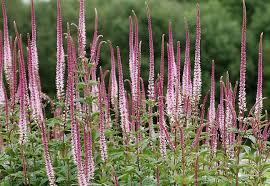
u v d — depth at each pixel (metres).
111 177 10.37
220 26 28.98
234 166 10.27
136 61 10.97
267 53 29.91
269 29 30.97
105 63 25.39
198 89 11.24
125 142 11.09
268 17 31.19
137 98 10.99
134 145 10.77
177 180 9.57
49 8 23.86
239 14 32.34
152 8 27.09
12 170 11.41
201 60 28.23
